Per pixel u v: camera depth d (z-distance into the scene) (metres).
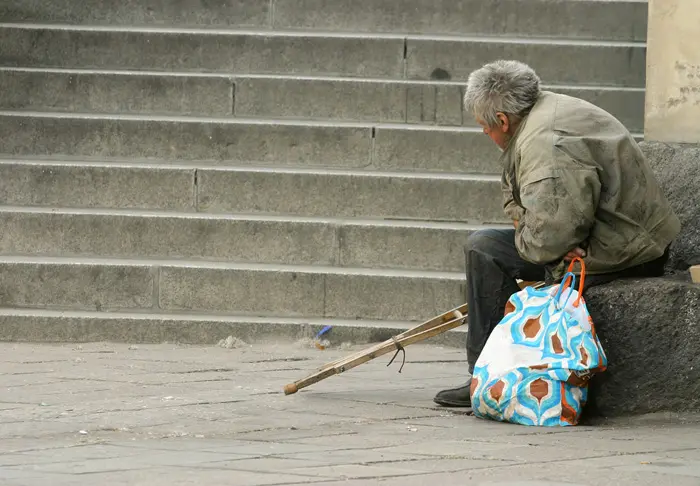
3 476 15.41
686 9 24.88
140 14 38.12
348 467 16.03
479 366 20.62
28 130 34.44
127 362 26.91
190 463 16.36
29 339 30.11
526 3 37.81
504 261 21.73
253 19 38.09
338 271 31.14
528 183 20.44
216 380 24.61
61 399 22.11
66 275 30.98
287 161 34.38
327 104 35.59
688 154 24.25
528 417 20.09
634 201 20.89
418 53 36.72
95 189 33.12
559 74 36.62
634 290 21.06
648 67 25.53
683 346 20.97
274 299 30.92
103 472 15.68
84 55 36.81
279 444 18.08
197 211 33.09
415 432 19.25
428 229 31.78
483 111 21.16
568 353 20.20
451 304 30.69
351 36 36.97
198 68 36.78
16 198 33.19
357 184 32.97
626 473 15.71
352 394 23.11
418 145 34.22
